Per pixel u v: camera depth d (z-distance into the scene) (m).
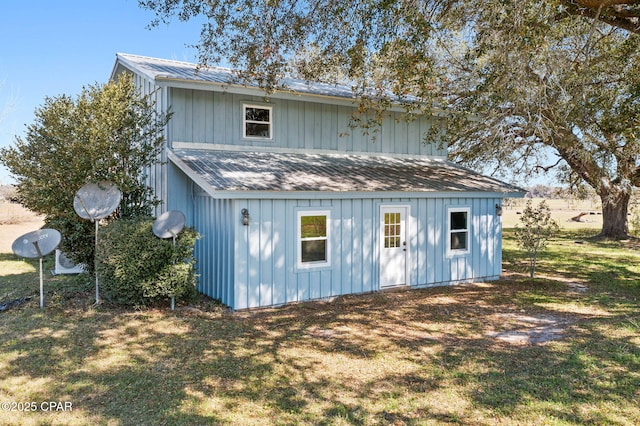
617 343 6.21
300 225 9.19
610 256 16.77
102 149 8.91
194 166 9.13
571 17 8.84
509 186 12.42
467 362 5.64
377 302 9.29
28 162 9.11
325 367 5.49
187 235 8.32
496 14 7.98
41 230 8.30
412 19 7.62
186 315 7.85
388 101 10.55
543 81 9.98
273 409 4.34
